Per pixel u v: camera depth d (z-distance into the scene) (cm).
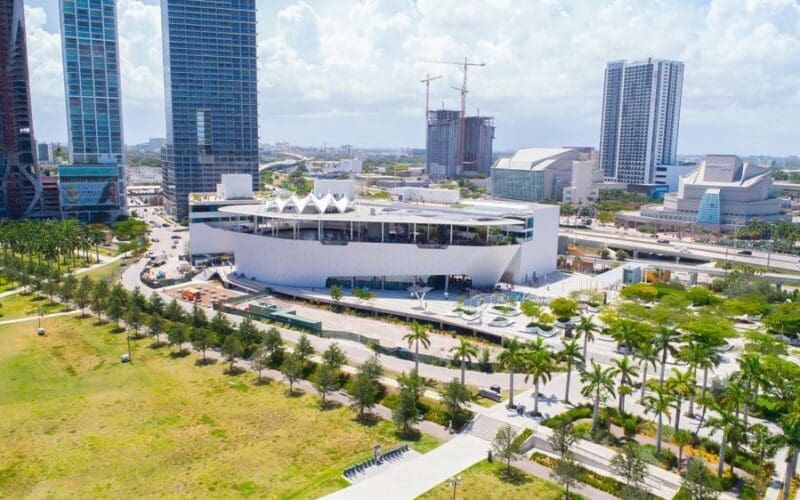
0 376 12738
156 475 8906
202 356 13938
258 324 16250
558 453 9550
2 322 16662
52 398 11650
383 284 19962
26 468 9100
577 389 11875
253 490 8494
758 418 10688
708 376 12625
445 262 19375
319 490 8475
